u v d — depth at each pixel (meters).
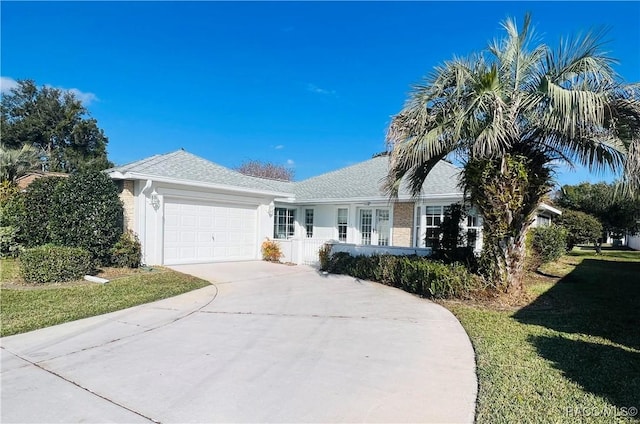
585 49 6.62
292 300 8.03
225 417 3.14
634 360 4.45
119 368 4.21
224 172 15.15
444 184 13.95
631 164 6.21
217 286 9.64
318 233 17.88
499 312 6.96
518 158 7.39
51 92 36.88
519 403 3.37
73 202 10.17
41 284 8.52
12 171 15.62
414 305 7.57
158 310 7.06
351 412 3.23
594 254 23.44
